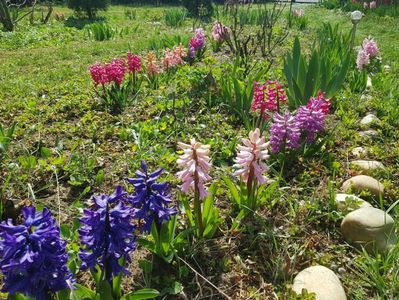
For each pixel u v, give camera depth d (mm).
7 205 871
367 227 796
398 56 2238
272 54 2186
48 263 519
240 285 733
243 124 1292
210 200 781
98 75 1422
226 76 1506
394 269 731
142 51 2484
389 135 1222
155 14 4930
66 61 2324
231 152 1112
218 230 843
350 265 773
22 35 3283
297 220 868
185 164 728
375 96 1482
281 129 994
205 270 759
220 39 2293
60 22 4391
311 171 1021
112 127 1248
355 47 2367
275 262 758
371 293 715
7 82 1808
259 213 885
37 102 1504
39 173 1023
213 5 4922
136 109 1406
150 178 675
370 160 1095
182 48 1806
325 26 2461
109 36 3182
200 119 1313
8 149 1146
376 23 3410
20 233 490
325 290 681
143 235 817
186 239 801
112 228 569
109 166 1075
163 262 760
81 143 1176
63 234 772
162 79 1647
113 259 590
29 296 517
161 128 1228
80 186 999
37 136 1228
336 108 1394
